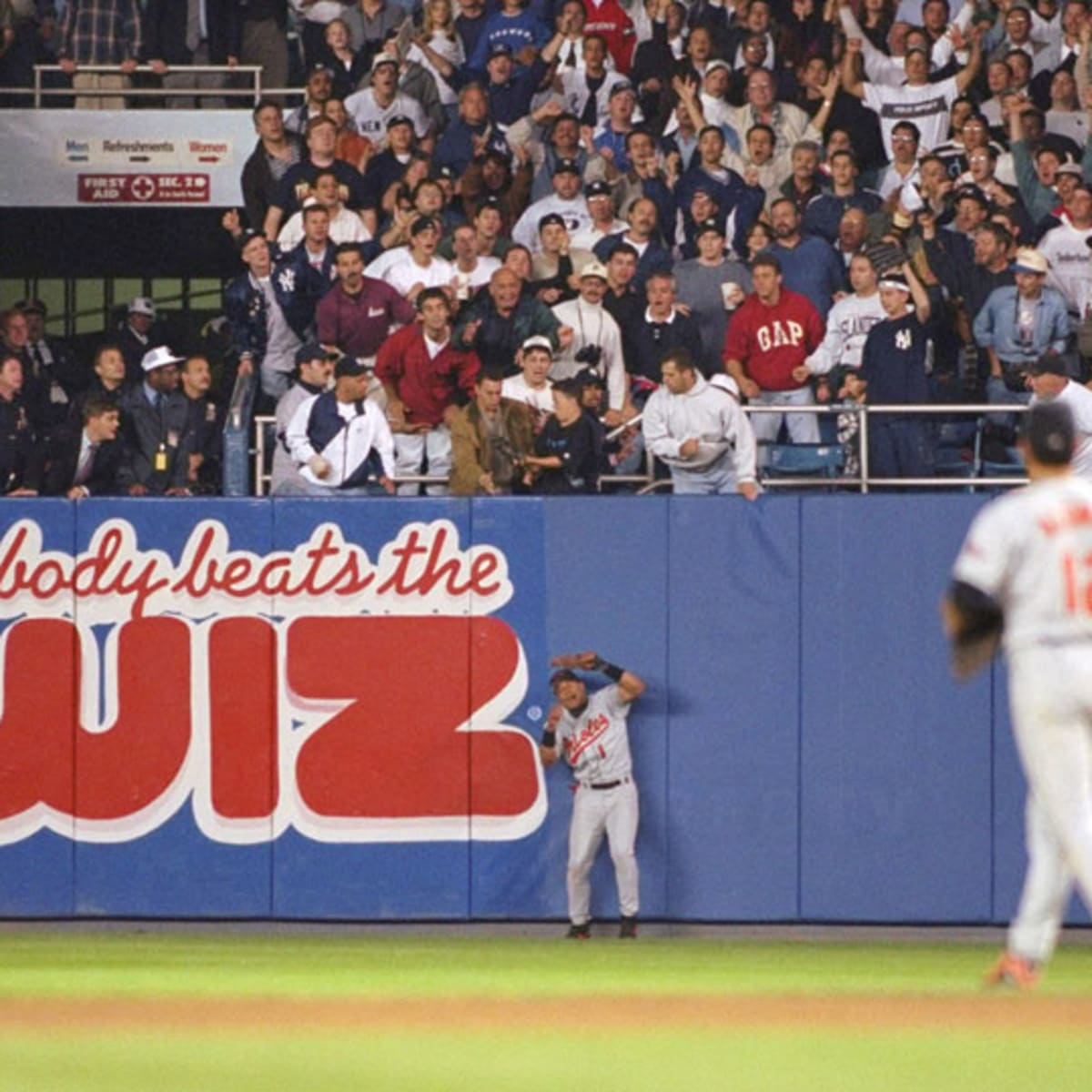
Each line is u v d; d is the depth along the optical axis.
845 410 58.09
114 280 78.00
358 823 58.97
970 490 60.84
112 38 75.00
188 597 59.25
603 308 62.75
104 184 73.50
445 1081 20.41
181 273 75.94
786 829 58.12
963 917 57.88
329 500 59.16
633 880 57.09
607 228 67.12
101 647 59.28
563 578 58.75
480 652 58.88
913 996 30.61
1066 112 71.56
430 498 59.06
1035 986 29.98
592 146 71.00
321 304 63.28
